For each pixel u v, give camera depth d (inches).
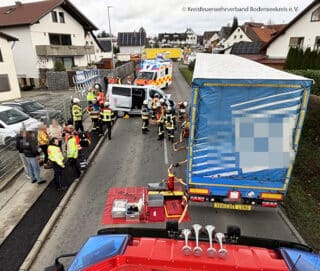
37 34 1102.4
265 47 1221.7
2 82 866.8
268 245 138.4
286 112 200.5
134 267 111.0
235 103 204.2
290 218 253.3
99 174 341.4
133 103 617.3
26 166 316.8
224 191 225.0
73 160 310.3
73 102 470.9
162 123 467.2
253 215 255.8
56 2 1184.2
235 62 374.9
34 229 227.3
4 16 1168.2
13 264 190.2
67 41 1298.0
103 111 460.4
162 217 244.4
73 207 266.1
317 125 415.8
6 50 877.8
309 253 123.8
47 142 345.4
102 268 110.7
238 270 107.0
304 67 875.4
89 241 132.6
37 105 543.5
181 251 115.6
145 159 390.9
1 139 393.7
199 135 214.8
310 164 356.2
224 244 124.2
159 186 269.9
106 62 1482.5
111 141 474.0
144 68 927.7
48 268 130.6
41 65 1131.3
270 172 213.3
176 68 1951.3
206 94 205.0
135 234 144.8
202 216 252.2
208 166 221.1
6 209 257.8
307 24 1015.6
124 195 288.2
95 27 1449.3
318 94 573.9
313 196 301.4
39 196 281.0
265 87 197.0
